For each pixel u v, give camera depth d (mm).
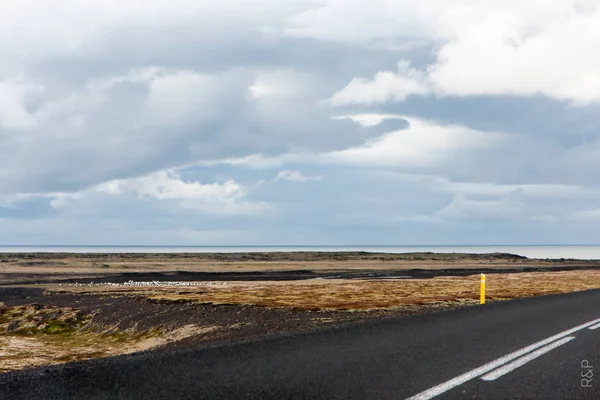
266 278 84312
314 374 8766
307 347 11516
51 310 39688
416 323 15977
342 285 56125
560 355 10625
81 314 39125
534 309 21031
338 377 8531
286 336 13188
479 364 9617
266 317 28766
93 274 98312
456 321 16547
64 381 8406
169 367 9367
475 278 70312
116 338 31750
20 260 155875
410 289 47281
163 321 32719
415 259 195875
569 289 44375
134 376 8680
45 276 92312
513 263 161875
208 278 85562
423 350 11148
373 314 25828
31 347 28766
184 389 7797
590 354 10773
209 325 29266
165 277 88438
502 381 8273
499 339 12781
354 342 12219
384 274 94812
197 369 9195
